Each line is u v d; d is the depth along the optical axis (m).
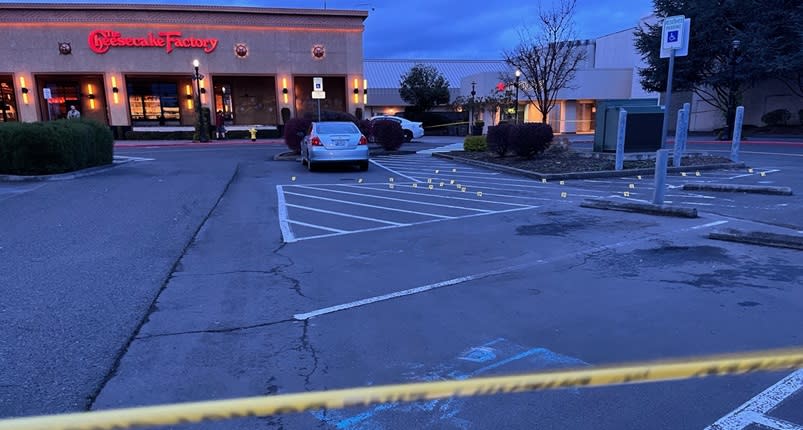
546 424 2.87
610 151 16.67
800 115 31.16
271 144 28.22
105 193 10.51
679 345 3.72
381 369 3.49
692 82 33.72
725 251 6.16
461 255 6.29
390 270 5.72
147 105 34.19
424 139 35.59
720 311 4.35
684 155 16.80
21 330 3.99
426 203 10.05
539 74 30.17
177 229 7.51
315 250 6.60
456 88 50.72
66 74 31.53
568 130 42.12
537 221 8.21
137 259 5.97
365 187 12.30
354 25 34.38
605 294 4.84
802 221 7.63
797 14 26.48
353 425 2.88
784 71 27.53
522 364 3.51
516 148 16.69
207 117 31.20
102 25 30.98
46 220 7.97
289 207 9.66
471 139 21.19
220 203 10.04
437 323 4.24
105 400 3.11
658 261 5.85
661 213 8.30
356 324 4.24
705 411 2.96
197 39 32.19
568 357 3.60
